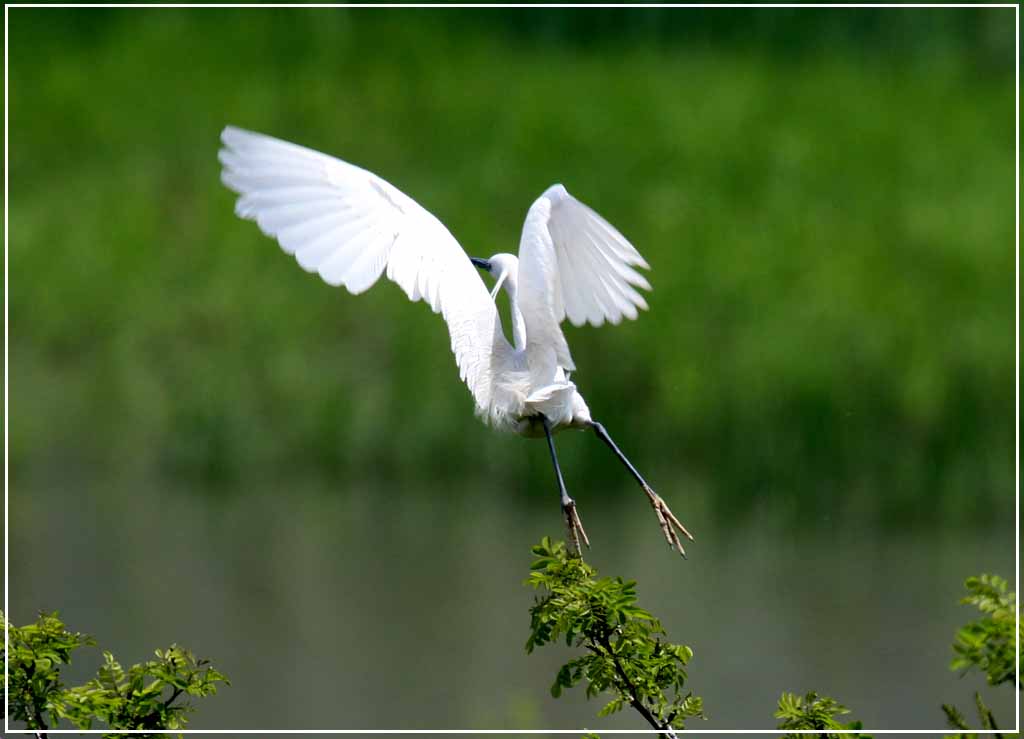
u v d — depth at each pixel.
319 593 12.07
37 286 20.02
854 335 15.84
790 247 18.83
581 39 29.72
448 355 16.44
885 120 24.36
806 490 14.58
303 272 19.36
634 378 15.88
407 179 22.66
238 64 27.11
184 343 18.42
